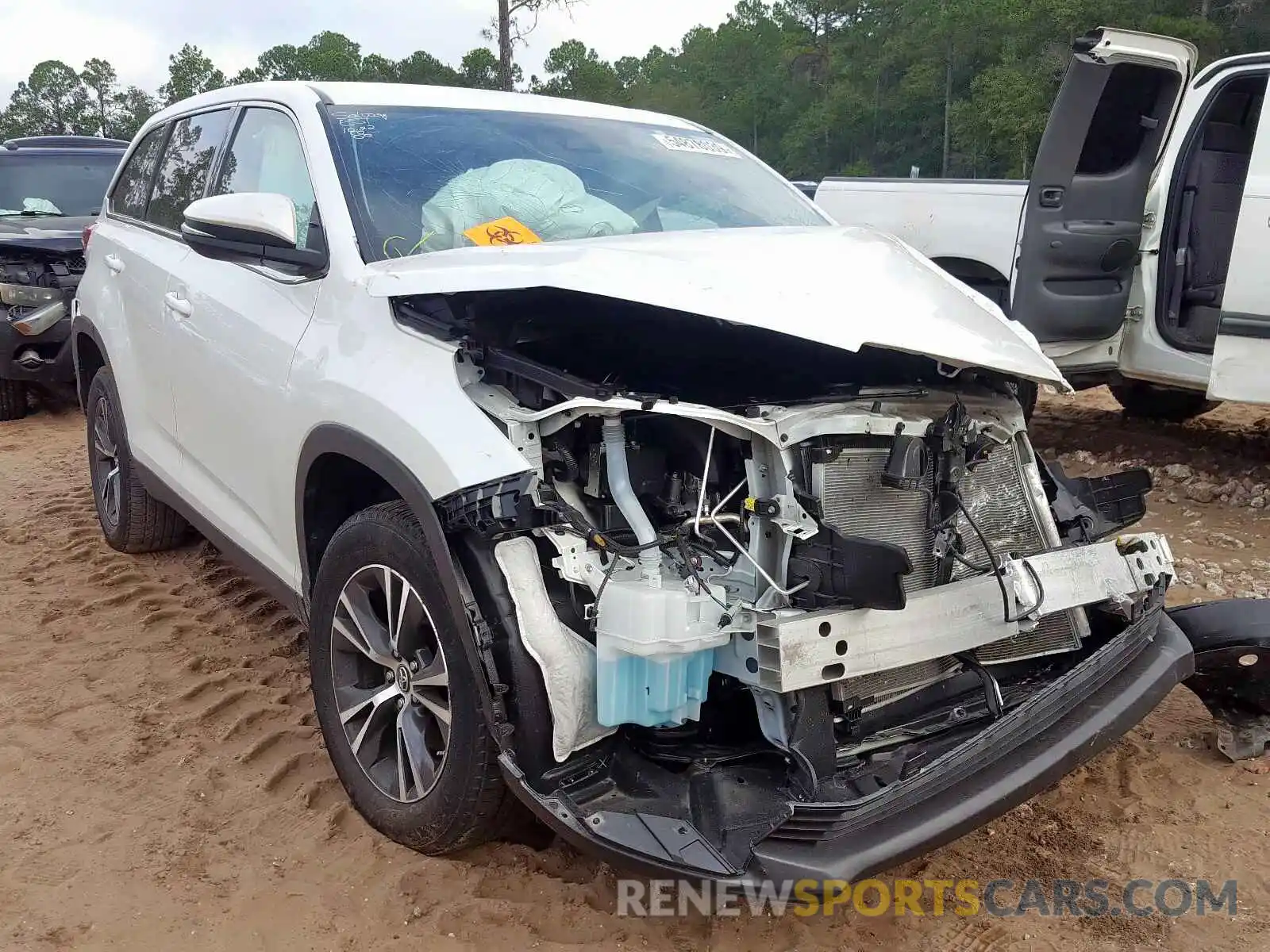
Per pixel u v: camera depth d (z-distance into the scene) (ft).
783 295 7.85
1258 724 10.28
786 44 266.77
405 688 8.77
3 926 8.02
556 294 8.48
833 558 7.29
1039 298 18.13
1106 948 7.93
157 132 15.52
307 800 9.77
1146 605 9.19
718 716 8.09
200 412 12.12
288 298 10.37
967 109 189.88
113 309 14.93
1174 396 24.21
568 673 7.35
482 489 7.50
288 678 12.37
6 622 13.78
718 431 8.05
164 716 11.35
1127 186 17.81
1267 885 8.64
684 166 12.29
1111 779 10.22
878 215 23.43
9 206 30.30
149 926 8.09
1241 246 17.62
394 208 10.03
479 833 8.27
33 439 25.68
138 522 15.72
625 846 6.95
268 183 11.46
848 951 7.85
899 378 9.04
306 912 8.25
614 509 8.13
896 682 8.23
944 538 8.16
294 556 10.58
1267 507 18.42
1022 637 8.98
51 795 9.80
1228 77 18.63
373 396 8.63
